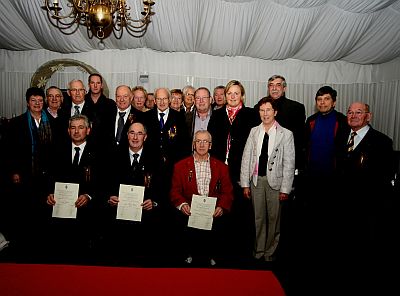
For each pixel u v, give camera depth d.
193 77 5.33
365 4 4.07
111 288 0.78
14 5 4.39
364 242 3.04
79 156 2.88
